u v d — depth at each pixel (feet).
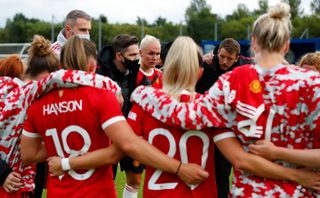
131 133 9.24
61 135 9.60
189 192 9.45
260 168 8.48
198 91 16.58
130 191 17.19
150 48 16.90
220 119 8.82
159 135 9.43
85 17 17.83
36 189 13.69
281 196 8.49
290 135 8.43
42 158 10.20
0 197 11.05
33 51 11.24
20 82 11.14
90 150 9.55
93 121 9.40
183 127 9.02
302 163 8.34
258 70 8.63
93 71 9.96
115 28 161.27
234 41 15.81
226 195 15.48
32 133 10.01
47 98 9.68
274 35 8.56
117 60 16.15
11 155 10.97
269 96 8.45
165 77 9.70
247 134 8.55
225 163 15.46
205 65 16.39
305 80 8.35
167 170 9.25
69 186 9.64
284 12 8.69
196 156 9.35
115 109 9.35
